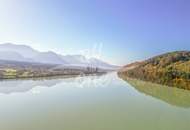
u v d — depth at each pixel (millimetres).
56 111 21391
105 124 16953
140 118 18875
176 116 19609
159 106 24391
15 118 18516
